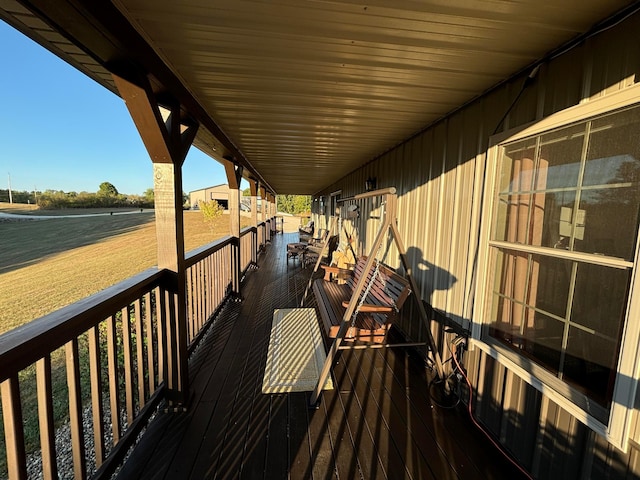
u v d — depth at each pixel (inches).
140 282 67.3
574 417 53.6
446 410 81.9
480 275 78.0
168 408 79.1
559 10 45.9
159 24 52.2
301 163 212.7
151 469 61.4
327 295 131.4
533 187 64.7
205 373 96.6
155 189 76.3
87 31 46.0
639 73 44.5
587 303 52.5
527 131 64.7
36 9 40.6
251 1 45.2
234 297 169.8
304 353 110.7
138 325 71.2
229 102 91.1
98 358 55.7
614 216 48.5
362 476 60.7
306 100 88.7
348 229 247.4
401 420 77.4
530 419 63.1
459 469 63.4
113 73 57.9
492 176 75.1
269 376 95.2
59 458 77.0
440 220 99.8
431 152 107.3
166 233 77.3
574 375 54.4
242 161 179.6
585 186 53.4
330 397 86.2
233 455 65.2
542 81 61.7
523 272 66.9
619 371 46.1
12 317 251.8
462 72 68.6
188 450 66.3
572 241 55.8
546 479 59.0
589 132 52.6
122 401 100.7
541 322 62.0
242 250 218.7
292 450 66.9
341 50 60.3
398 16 48.5
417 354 113.3
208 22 51.3
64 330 45.6
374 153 168.1
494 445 70.1
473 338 80.5
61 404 108.1
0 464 88.0
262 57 63.9
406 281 94.2
